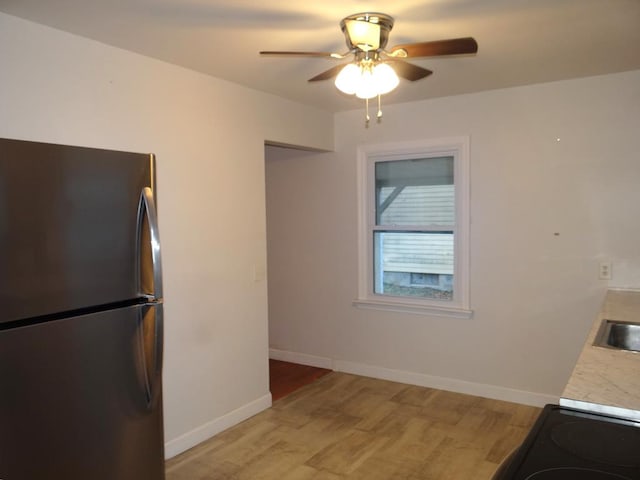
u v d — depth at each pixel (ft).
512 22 7.79
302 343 15.89
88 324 5.85
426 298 13.83
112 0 6.82
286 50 9.04
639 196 10.88
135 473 6.41
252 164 11.81
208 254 10.71
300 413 12.10
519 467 3.65
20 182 5.31
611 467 3.62
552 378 12.07
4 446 5.15
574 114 11.43
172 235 9.95
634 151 10.87
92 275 5.97
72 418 5.72
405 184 13.96
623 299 10.01
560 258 11.80
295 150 15.51
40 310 5.48
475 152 12.68
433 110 13.21
